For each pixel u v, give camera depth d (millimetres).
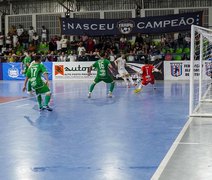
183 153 5867
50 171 5148
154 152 6039
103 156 5855
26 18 30062
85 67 23922
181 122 8688
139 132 7621
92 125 8461
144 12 27922
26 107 11625
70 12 29031
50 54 25484
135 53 24000
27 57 16516
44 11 30031
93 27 25781
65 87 18750
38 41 28031
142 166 5297
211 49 18484
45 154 6023
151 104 12023
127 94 15234
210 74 19047
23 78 24844
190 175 4820
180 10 27328
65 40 26094
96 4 29047
